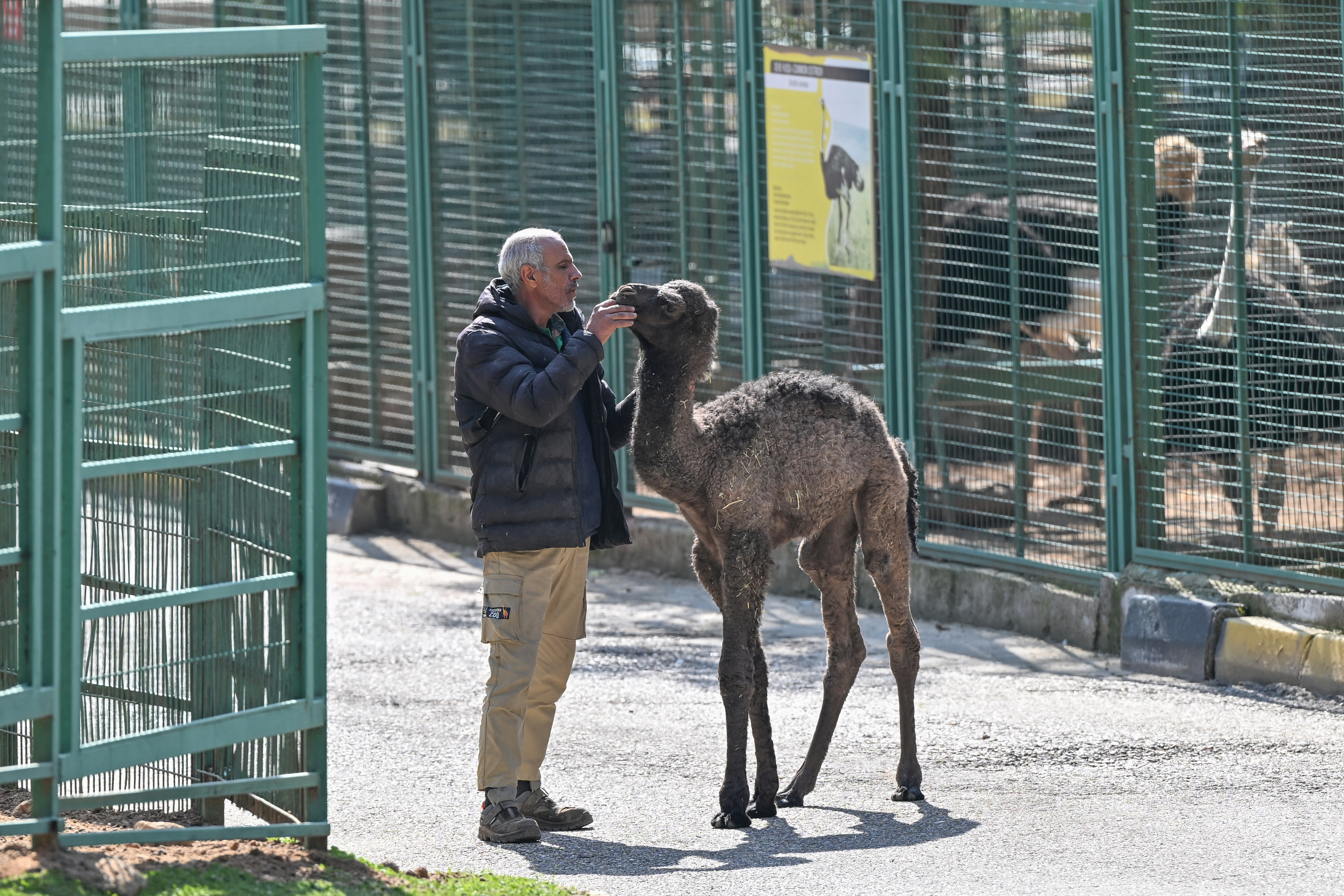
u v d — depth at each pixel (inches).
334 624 1528.1
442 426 1934.1
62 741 671.1
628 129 1701.5
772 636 1465.3
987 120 1453.0
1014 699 1242.0
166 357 718.5
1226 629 1293.1
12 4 651.5
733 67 1614.2
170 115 728.3
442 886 749.9
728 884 810.2
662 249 1697.8
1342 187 1259.8
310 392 745.0
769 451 935.7
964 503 1518.2
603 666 1365.7
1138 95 1352.1
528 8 1772.9
